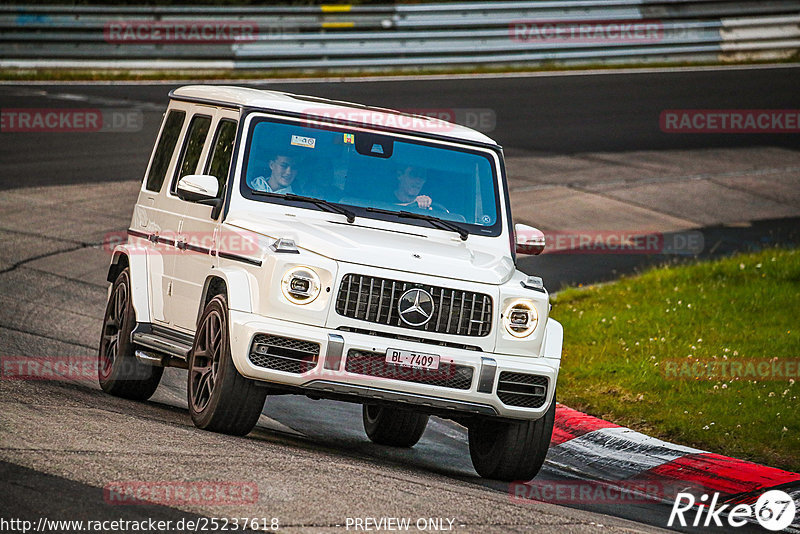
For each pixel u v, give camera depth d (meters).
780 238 60.72
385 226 26.56
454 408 24.36
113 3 99.88
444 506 20.03
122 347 29.52
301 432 29.55
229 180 26.33
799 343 38.34
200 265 26.75
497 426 26.00
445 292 24.48
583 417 31.98
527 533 18.75
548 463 29.52
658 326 41.12
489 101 89.50
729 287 47.22
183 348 26.25
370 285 24.05
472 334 24.66
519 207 64.19
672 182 72.19
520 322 25.05
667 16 108.12
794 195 71.19
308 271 23.92
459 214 27.75
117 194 61.34
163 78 94.25
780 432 30.33
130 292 29.48
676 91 96.56
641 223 63.12
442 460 28.92
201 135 28.84
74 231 53.38
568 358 38.16
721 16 109.50
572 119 86.25
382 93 88.88
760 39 110.75
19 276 44.94
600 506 23.94
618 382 35.28
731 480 26.88
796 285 47.41
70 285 44.75
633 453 29.34
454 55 102.62
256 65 97.25
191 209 27.78
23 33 92.88
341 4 105.81
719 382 34.72
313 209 26.44
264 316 23.88
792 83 100.62
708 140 83.94
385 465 24.91
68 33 93.62
